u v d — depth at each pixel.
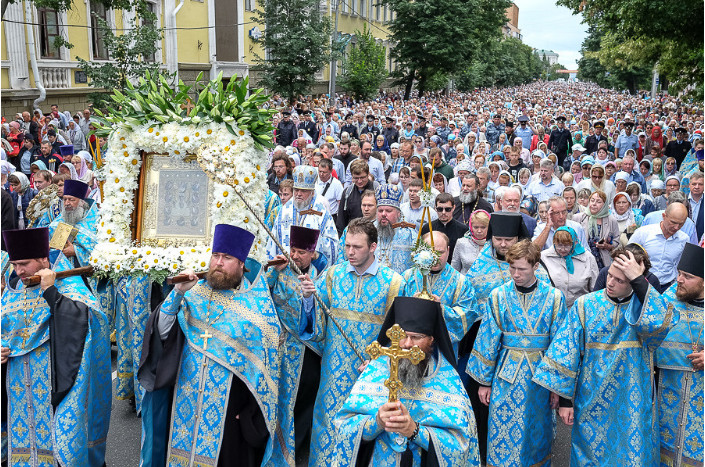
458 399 3.76
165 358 4.45
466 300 5.58
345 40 31.83
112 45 19.27
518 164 14.20
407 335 3.71
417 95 55.00
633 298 4.69
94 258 4.90
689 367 4.72
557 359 4.84
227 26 33.97
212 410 4.43
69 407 4.62
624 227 8.90
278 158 9.66
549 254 6.83
